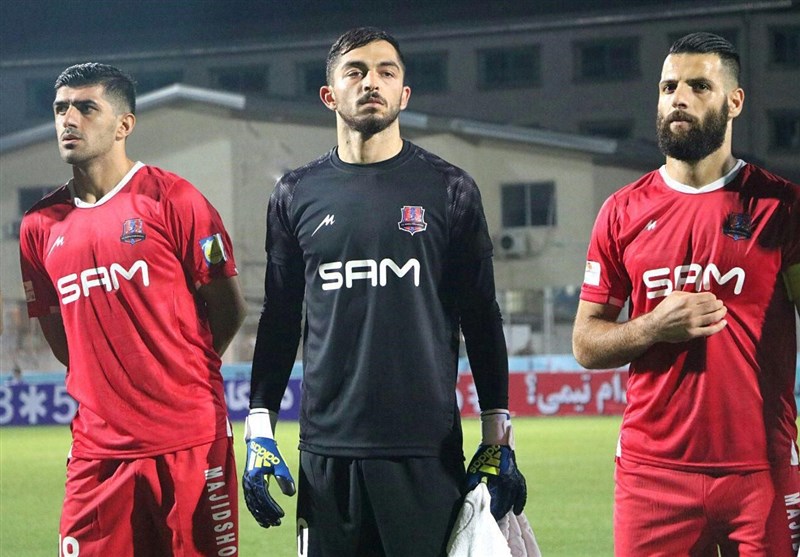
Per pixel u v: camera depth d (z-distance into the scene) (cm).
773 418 1227
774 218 1227
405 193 1238
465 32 12788
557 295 9962
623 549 1277
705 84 1227
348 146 1256
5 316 9212
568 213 10112
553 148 10144
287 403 7244
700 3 12019
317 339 1245
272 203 1289
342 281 1231
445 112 12950
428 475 1221
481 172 10288
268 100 10238
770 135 11838
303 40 13125
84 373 1415
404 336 1223
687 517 1240
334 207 1242
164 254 1405
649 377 1252
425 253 1233
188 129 10425
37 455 5041
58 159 10806
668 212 1255
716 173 1252
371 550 1235
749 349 1221
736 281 1222
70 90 1405
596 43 12519
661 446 1247
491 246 1264
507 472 1231
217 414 1427
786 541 1223
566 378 7175
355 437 1223
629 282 1305
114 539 1402
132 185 1423
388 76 1232
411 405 1221
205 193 10388
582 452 4666
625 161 10062
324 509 1236
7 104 13762
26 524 3009
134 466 1390
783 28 11769
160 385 1393
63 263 1419
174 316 1407
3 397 7525
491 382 1258
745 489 1220
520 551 1255
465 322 1269
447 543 1223
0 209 10831
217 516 1409
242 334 9050
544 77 12719
